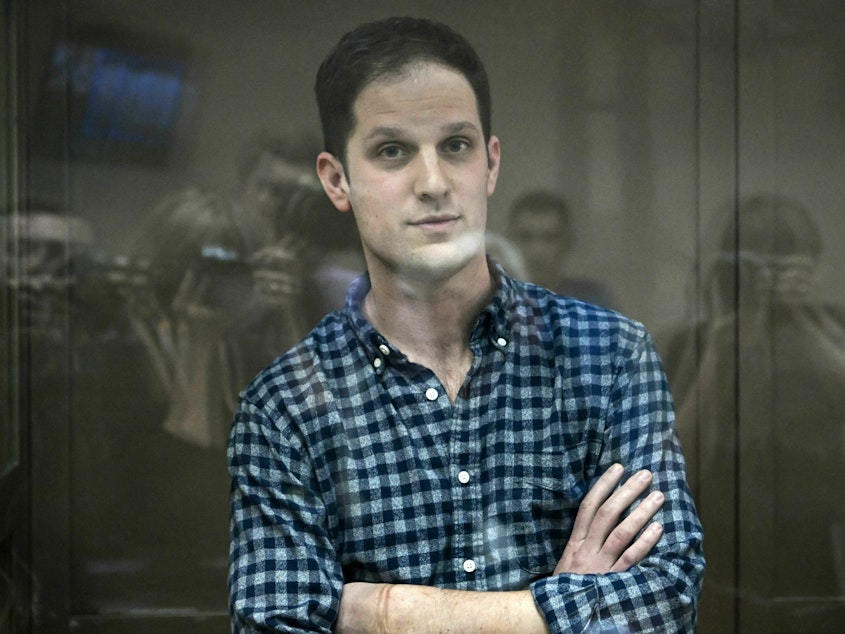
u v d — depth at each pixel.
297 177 2.05
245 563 1.59
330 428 1.65
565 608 1.51
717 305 2.05
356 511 1.62
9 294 2.07
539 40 2.02
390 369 1.66
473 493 1.62
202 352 2.08
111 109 2.05
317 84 1.83
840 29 2.05
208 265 2.06
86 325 2.08
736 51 2.05
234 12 2.03
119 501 2.10
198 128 2.04
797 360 2.07
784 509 2.09
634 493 1.60
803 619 2.10
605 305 2.04
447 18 2.00
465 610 1.54
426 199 1.71
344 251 2.06
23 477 2.09
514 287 1.73
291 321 2.07
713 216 2.05
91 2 2.03
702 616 2.10
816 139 2.06
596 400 1.64
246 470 1.64
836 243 2.06
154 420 2.10
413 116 1.72
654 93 2.04
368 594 1.57
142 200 2.06
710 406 2.07
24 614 2.10
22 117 2.05
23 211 2.06
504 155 2.02
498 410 1.64
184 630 2.12
